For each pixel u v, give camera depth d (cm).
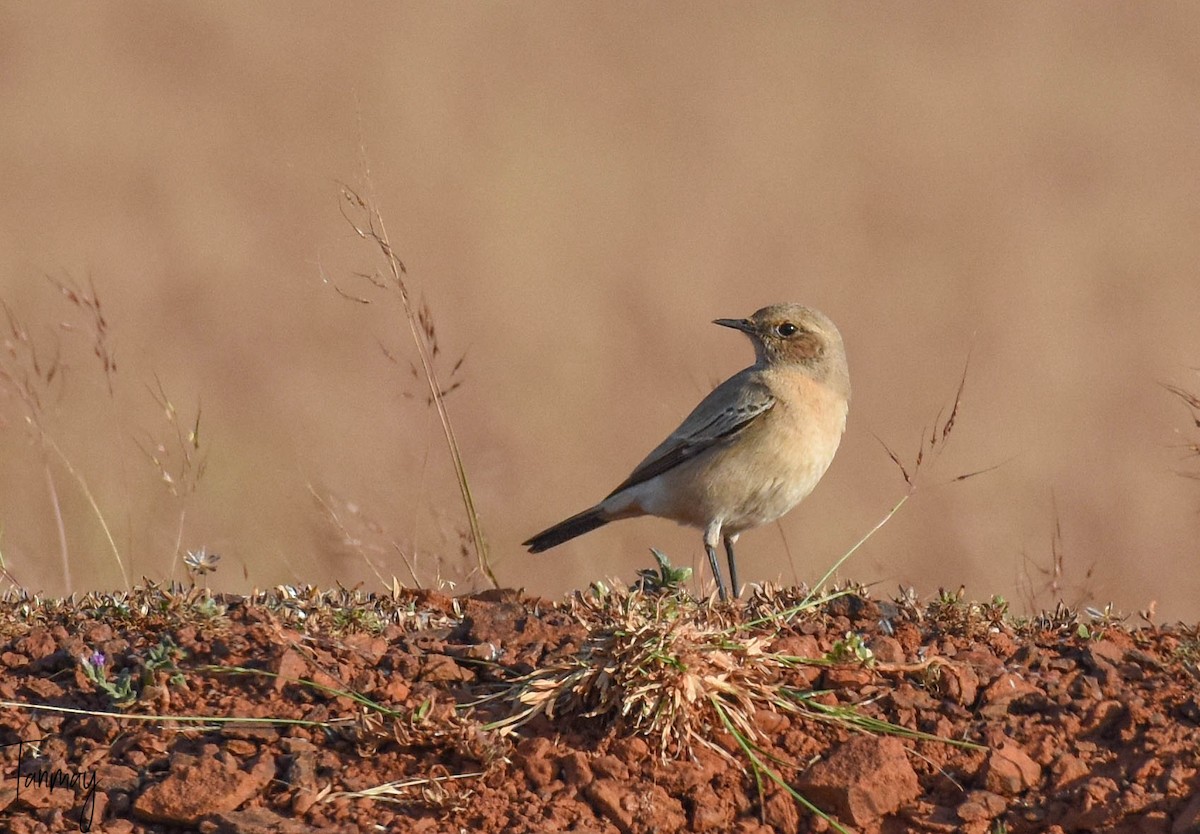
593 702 960
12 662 1037
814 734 956
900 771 920
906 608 1134
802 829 904
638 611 1018
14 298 2838
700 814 897
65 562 1421
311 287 3122
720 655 953
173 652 1024
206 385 2462
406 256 3472
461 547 1405
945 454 2545
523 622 1091
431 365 1423
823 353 1419
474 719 953
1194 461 2503
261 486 1831
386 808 891
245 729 946
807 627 1084
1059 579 1437
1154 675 1031
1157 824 887
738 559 1956
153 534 1641
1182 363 3062
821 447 1411
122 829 880
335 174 4025
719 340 3067
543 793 906
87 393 2156
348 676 1001
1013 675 1014
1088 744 956
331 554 1523
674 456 1407
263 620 1092
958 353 3167
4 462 1759
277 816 878
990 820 905
